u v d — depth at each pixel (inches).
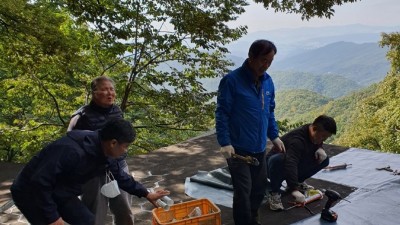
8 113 388.2
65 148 78.9
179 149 220.2
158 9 270.2
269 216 136.0
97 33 282.5
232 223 133.4
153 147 369.7
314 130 135.9
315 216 135.1
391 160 192.9
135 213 141.9
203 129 316.2
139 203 149.9
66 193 83.7
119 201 105.6
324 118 134.6
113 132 79.1
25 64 260.7
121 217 107.0
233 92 109.7
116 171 96.2
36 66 263.9
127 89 311.6
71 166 79.3
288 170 134.7
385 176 171.5
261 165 117.6
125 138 79.4
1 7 236.7
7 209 145.2
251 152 113.0
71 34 285.6
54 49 251.8
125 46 286.2
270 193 141.8
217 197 154.0
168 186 167.5
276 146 127.7
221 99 110.1
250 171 117.0
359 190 157.5
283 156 136.9
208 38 267.4
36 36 250.2
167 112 313.7
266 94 113.3
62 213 85.6
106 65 321.1
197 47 291.6
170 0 262.1
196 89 309.6
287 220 132.9
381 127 864.9
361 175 173.9
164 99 307.0
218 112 110.3
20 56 254.8
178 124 333.7
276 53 106.0
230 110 110.7
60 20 280.4
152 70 312.7
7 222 135.5
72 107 347.9
